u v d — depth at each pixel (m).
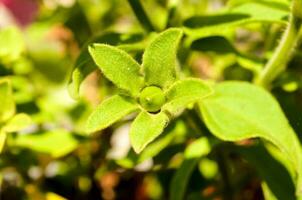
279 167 0.21
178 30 0.16
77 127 0.27
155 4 0.30
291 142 0.18
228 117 0.19
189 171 0.22
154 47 0.16
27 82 0.29
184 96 0.16
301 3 0.19
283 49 0.21
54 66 0.31
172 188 0.22
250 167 0.26
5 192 0.26
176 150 0.24
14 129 0.21
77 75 0.18
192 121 0.22
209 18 0.22
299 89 0.25
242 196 0.26
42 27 0.31
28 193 0.26
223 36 0.23
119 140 0.28
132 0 0.22
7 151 0.25
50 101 0.29
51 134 0.25
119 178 0.27
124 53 0.16
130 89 0.16
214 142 0.22
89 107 0.28
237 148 0.22
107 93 0.28
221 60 0.28
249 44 0.30
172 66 0.16
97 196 0.28
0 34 0.27
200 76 0.29
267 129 0.19
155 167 0.24
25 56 0.30
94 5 0.32
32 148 0.24
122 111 0.16
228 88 0.20
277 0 0.22
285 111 0.23
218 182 0.25
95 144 0.27
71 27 0.31
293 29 0.20
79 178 0.27
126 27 0.31
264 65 0.24
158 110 0.16
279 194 0.20
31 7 0.32
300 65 0.24
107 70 0.16
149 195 0.27
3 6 0.32
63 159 0.27
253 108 0.19
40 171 0.26
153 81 0.16
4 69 0.27
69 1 0.31
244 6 0.22
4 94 0.21
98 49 0.16
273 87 0.23
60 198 0.25
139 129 0.16
